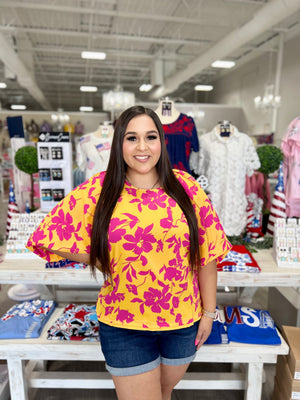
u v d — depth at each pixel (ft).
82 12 21.74
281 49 28.35
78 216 3.85
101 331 4.02
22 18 24.75
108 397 6.42
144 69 40.34
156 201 3.69
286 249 6.64
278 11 16.48
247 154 8.70
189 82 48.19
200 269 4.15
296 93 27.30
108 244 3.58
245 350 5.31
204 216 3.99
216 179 8.82
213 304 4.20
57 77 47.34
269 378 6.93
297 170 8.45
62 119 38.63
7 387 6.06
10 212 8.79
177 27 26.89
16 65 27.04
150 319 3.80
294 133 8.42
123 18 24.89
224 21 25.07
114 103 21.22
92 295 8.15
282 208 8.54
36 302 6.55
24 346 5.37
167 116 9.00
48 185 8.84
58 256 4.12
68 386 5.97
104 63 38.91
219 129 8.73
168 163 3.84
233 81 41.01
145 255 3.59
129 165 3.72
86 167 9.95
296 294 7.50
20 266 6.46
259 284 6.24
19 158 9.88
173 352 3.98
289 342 5.62
